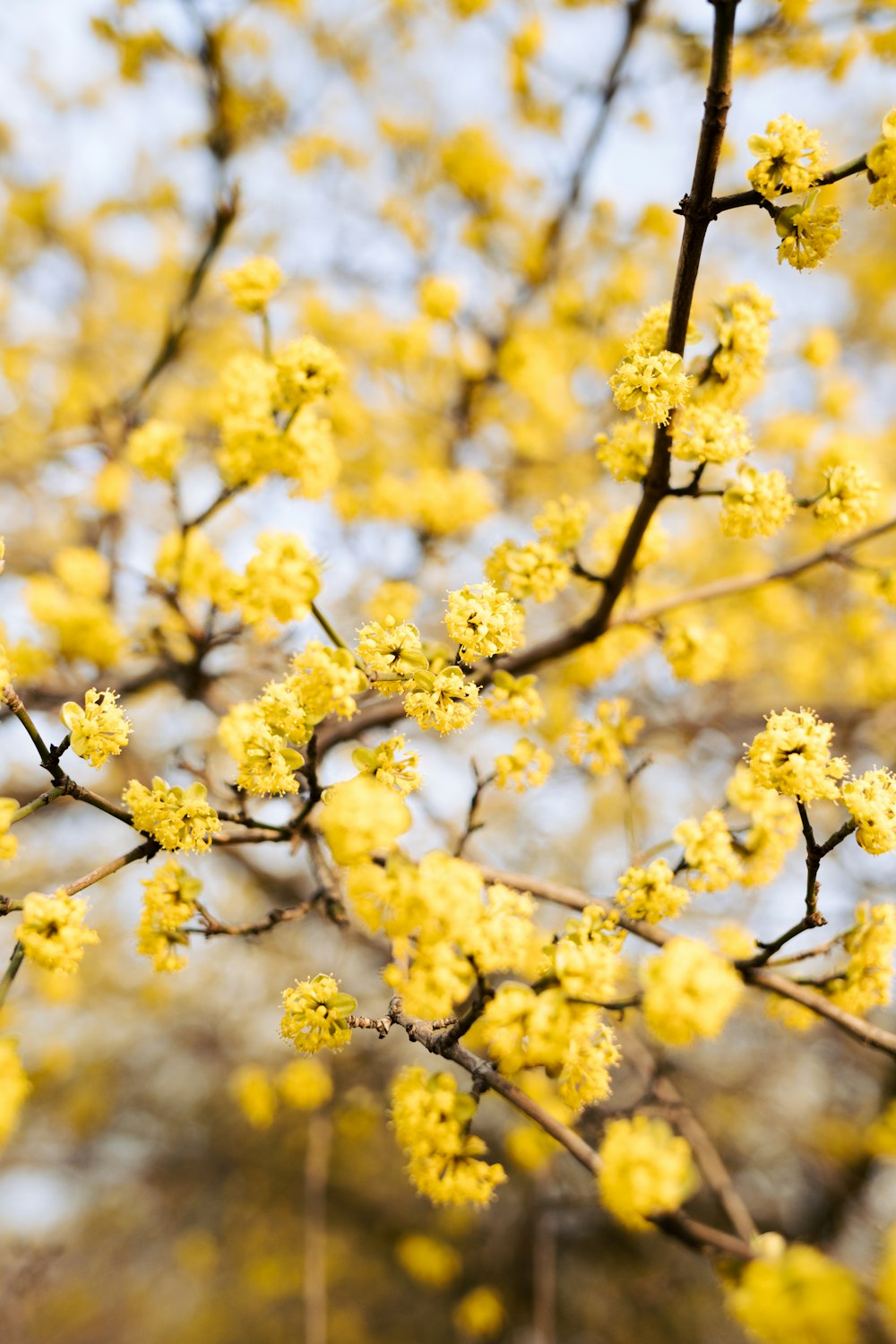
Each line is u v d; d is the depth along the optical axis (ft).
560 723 13.21
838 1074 21.93
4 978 5.89
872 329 21.47
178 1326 31.19
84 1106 25.41
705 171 5.94
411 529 13.15
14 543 16.42
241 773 6.75
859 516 7.52
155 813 6.56
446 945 5.50
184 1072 28.63
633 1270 22.22
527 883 8.36
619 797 19.84
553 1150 12.25
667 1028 5.30
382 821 5.48
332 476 7.89
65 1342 29.45
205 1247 26.63
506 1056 5.62
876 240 20.27
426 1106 5.82
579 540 8.73
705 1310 23.80
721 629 16.10
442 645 7.20
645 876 6.88
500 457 16.56
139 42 13.67
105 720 6.39
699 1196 19.51
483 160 15.31
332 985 6.30
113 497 13.07
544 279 15.46
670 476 7.68
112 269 18.20
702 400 7.48
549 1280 17.75
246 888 20.10
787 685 18.44
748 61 13.07
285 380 7.60
